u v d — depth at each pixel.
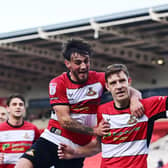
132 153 5.84
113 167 5.93
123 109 5.94
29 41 36.53
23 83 54.31
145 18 28.72
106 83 6.13
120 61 43.72
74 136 6.66
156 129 38.62
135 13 28.75
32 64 46.22
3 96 55.78
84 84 6.45
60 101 6.44
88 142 6.76
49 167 6.86
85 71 6.25
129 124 5.88
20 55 42.06
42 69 47.41
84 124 6.60
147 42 35.25
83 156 6.61
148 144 5.96
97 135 6.14
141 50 39.22
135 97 6.00
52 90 6.48
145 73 46.53
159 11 28.06
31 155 6.64
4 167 9.87
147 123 5.89
